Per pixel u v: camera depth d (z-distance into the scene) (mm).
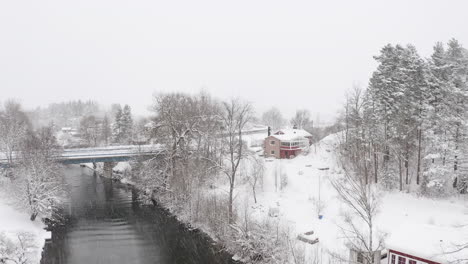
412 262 23672
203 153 53781
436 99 44094
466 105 42531
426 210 38625
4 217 39188
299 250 28188
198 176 47688
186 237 39969
